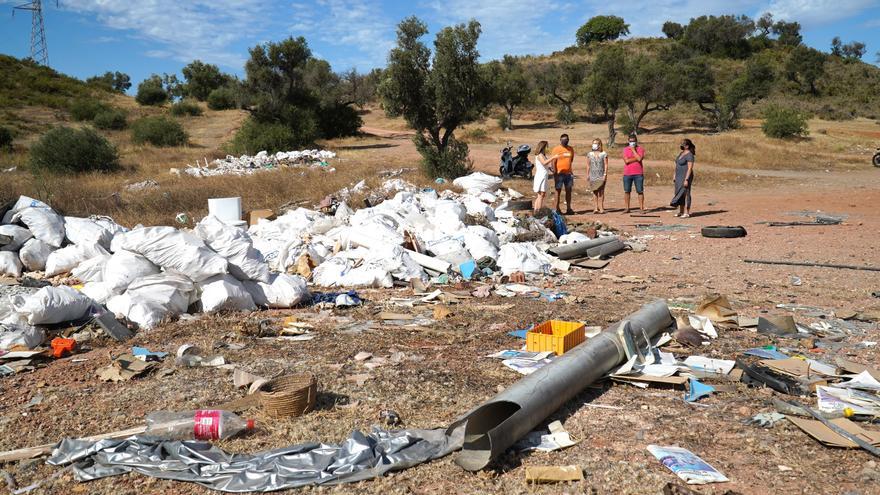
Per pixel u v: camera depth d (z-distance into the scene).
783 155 32.81
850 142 43.06
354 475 3.69
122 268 7.48
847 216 15.23
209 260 7.50
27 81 61.84
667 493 3.43
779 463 3.81
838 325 6.69
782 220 14.67
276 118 42.81
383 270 8.96
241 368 5.57
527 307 7.59
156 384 5.24
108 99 66.19
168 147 40.44
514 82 56.09
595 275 9.52
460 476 3.70
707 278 9.09
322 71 48.72
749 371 5.13
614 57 42.62
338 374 5.38
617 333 5.33
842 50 98.38
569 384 4.52
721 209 16.88
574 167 28.27
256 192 17.33
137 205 15.48
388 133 55.25
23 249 9.27
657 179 24.14
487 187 18.66
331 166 26.45
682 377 5.04
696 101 56.28
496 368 5.49
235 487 3.63
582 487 3.55
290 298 7.72
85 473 3.77
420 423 4.42
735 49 92.25
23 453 4.03
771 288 8.39
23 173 25.56
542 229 11.77
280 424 4.41
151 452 3.94
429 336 6.48
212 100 64.69
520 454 3.95
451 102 23.31
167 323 7.04
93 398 4.98
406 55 23.41
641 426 4.33
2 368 5.62
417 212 11.59
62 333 6.59
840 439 4.01
